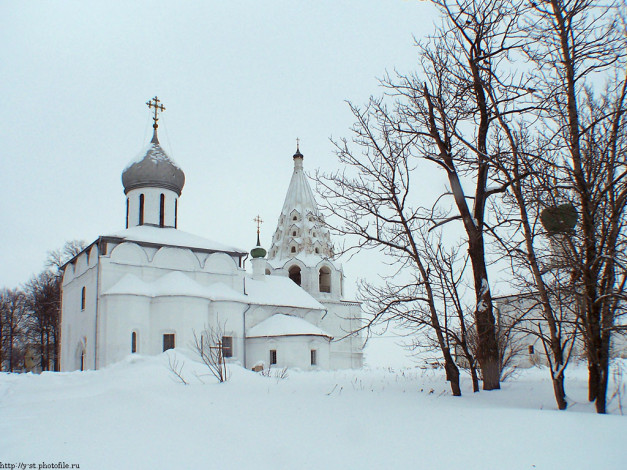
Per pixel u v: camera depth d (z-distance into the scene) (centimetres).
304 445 733
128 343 3011
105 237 3128
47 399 1445
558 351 1111
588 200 1093
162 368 1786
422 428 828
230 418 893
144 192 3706
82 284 3362
